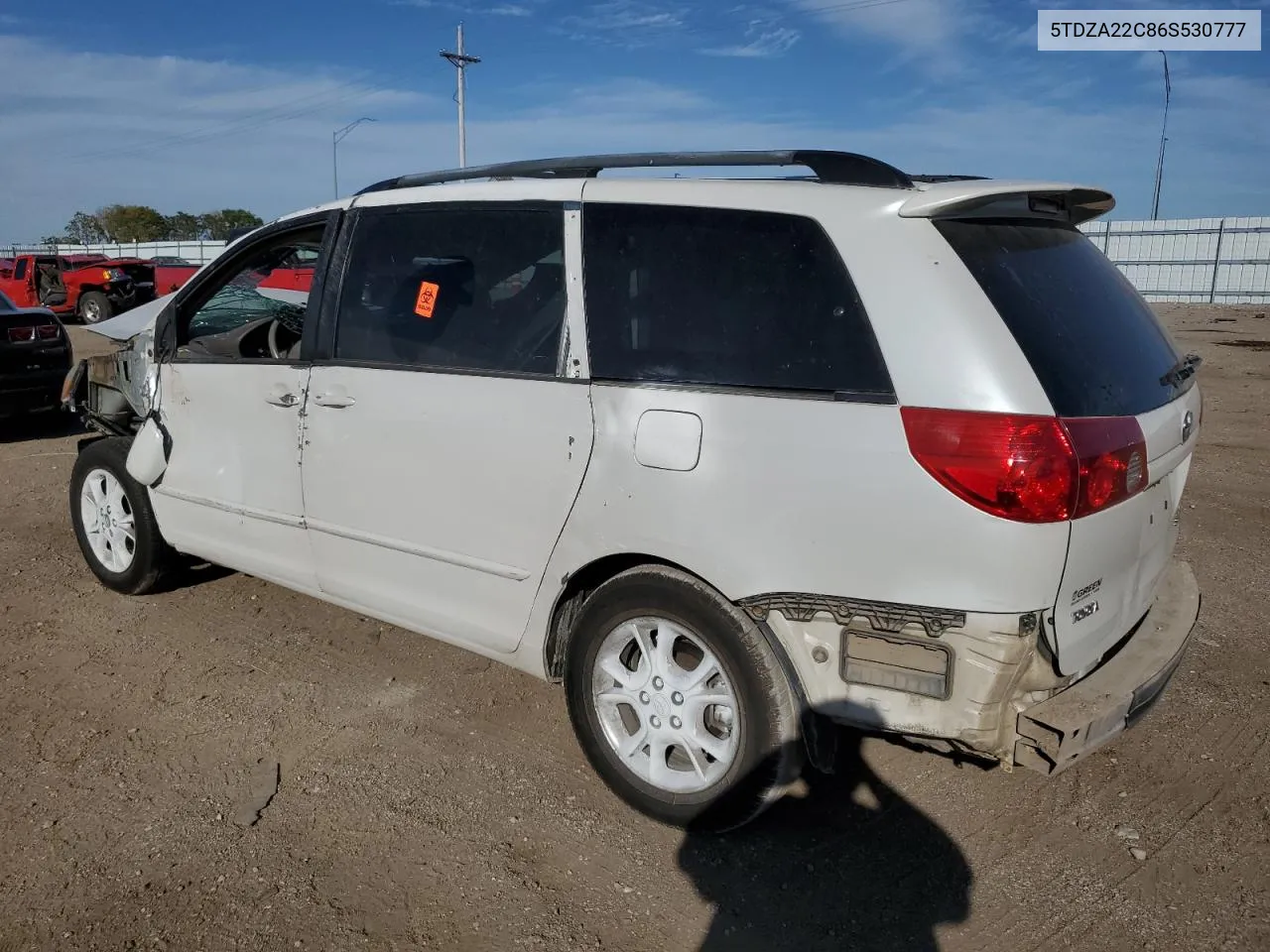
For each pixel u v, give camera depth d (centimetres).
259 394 398
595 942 264
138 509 477
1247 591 501
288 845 303
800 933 268
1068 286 287
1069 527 246
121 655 437
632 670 315
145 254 4469
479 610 341
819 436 263
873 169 278
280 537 404
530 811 321
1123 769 343
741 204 289
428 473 342
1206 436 893
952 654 254
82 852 299
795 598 270
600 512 300
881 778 340
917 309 256
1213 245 2761
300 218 400
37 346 888
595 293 307
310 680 413
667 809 304
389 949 261
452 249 345
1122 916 272
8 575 539
